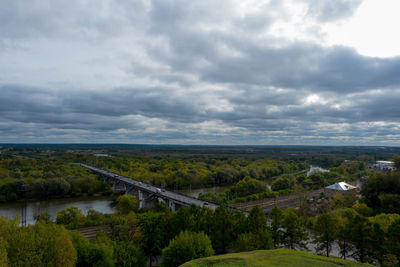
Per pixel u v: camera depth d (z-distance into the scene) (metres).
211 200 128.62
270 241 57.84
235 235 68.19
